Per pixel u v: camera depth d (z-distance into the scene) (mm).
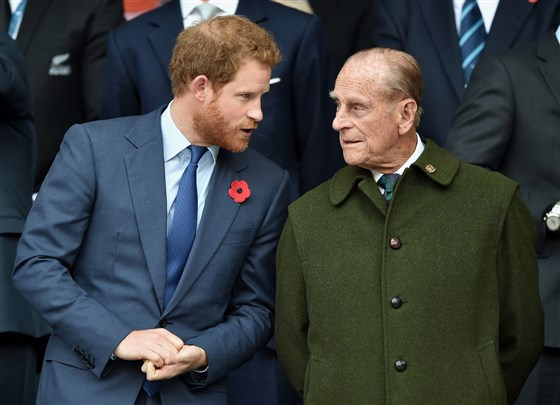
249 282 17469
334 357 16328
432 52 23328
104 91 22844
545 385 19547
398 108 16266
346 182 16781
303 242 16734
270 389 21094
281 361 17281
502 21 23266
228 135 16766
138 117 17484
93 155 16984
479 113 20047
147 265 16734
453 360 15969
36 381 21391
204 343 16703
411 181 16453
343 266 16406
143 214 16812
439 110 23125
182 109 17094
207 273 16969
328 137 22547
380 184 16719
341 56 26156
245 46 16562
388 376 15961
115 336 16344
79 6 26281
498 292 16328
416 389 15898
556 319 19312
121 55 22516
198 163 17203
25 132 21031
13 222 20344
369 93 16141
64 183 16906
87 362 16531
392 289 16109
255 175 17531
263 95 21781
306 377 16719
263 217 17438
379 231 16438
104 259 16859
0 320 20016
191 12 22484
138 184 16906
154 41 22359
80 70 26250
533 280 16578
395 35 23578
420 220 16328
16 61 20719
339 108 16375
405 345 15984
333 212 16719
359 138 16281
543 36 20484
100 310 16500
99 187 16906
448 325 16016
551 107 19859
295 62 22172
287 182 17812
